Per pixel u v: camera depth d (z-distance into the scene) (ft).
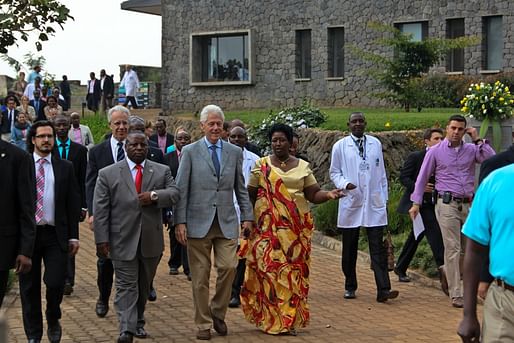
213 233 31.27
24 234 26.81
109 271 33.86
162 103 113.29
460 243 36.09
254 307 31.91
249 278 32.01
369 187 37.11
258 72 107.14
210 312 31.42
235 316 34.40
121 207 30.14
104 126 99.50
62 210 29.25
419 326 32.55
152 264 30.68
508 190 18.52
